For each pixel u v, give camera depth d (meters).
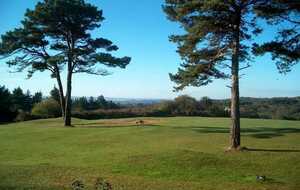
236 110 24.38
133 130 35.84
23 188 13.98
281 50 22.66
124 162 20.77
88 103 88.31
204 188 15.80
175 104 66.81
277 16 23.02
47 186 14.42
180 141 28.81
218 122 43.06
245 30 24.31
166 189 15.26
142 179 17.33
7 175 16.67
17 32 41.50
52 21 41.19
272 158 21.62
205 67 25.11
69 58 42.09
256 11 22.97
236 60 24.28
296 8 22.33
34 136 34.78
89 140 31.05
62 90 45.06
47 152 26.33
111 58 41.78
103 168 19.81
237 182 17.30
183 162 20.30
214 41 24.97
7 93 68.56
